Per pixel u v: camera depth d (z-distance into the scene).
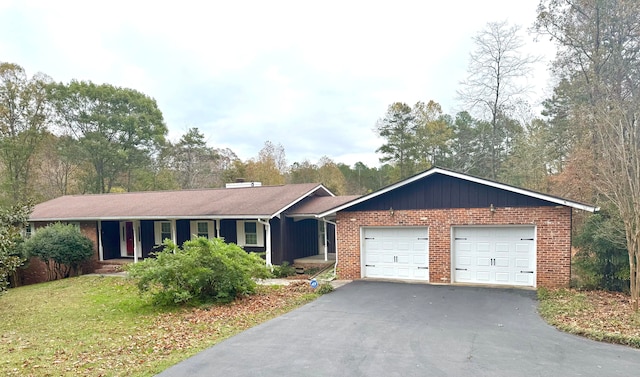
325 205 18.92
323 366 6.34
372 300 11.19
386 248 14.41
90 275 19.36
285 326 8.77
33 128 33.09
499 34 27.30
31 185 34.28
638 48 18.77
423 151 38.53
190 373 6.12
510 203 12.54
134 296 13.12
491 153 31.02
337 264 14.98
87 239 20.47
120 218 19.52
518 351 6.93
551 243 12.06
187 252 11.37
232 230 19.14
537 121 27.39
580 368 6.12
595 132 17.73
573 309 9.39
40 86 33.47
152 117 42.59
